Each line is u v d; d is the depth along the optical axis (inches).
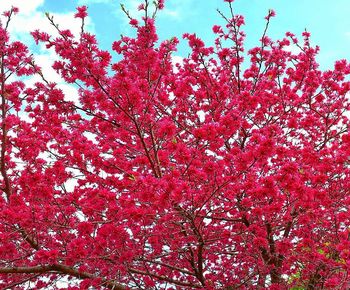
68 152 277.3
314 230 326.0
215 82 331.6
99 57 234.2
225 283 344.5
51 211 247.3
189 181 233.6
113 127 279.7
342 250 238.5
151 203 227.1
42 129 301.0
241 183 252.7
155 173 262.8
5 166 297.7
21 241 297.1
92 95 258.8
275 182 220.5
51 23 227.3
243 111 274.7
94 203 239.9
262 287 311.4
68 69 236.1
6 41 252.4
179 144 218.5
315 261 287.7
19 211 244.8
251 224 284.4
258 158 215.6
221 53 359.9
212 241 285.1
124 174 266.1
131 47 286.8
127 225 256.2
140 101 236.4
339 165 299.4
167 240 293.0
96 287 277.3
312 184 264.5
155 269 350.6
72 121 294.0
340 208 285.4
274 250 319.0
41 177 234.4
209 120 303.3
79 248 233.8
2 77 259.4
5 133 268.1
